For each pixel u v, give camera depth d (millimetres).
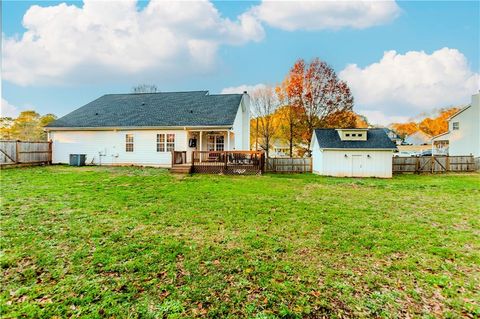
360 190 11078
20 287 3252
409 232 5531
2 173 13258
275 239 5016
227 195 8977
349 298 3176
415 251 4574
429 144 48969
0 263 3809
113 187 10008
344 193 10219
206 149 18828
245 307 2961
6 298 3021
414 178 16172
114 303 2973
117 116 19297
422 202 8648
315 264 4027
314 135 19344
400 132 64062
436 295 3275
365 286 3449
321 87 27672
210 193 9266
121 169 16016
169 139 17859
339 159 17312
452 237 5258
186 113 18672
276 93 32094
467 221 6414
